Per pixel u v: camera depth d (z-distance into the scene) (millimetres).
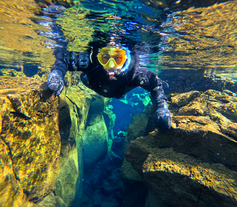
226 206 517
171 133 790
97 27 945
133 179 1156
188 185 614
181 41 1231
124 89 698
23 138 511
